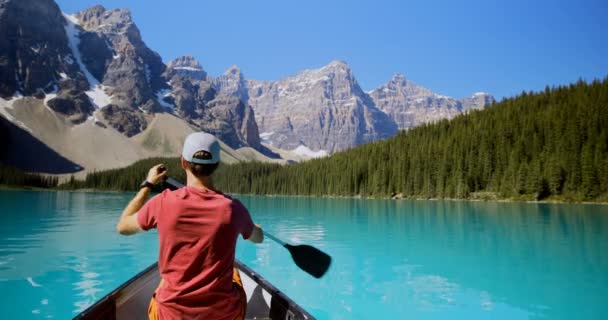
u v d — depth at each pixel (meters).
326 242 18.16
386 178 99.31
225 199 2.98
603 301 9.23
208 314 2.83
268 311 4.92
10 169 148.00
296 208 48.56
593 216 34.03
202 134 3.13
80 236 18.92
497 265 13.10
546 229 23.31
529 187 73.94
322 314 8.47
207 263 2.85
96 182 164.12
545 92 118.25
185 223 2.83
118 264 12.75
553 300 9.38
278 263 13.29
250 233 3.27
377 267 12.84
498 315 8.39
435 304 9.12
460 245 17.22
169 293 2.85
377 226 25.45
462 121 123.00
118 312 4.60
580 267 12.73
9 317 8.00
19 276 11.16
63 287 10.07
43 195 87.44
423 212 39.91
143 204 3.25
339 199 90.38
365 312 8.55
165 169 3.50
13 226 23.31
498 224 26.59
